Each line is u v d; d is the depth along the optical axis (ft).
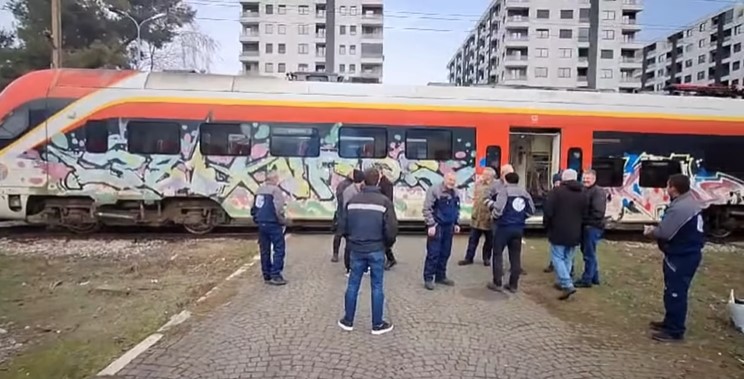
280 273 25.48
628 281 27.53
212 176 37.63
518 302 23.03
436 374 15.49
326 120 38.29
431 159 39.04
